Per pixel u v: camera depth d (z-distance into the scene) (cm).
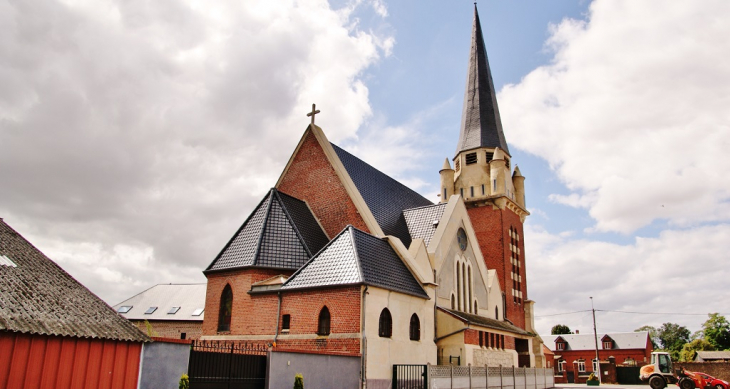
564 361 10875
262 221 3288
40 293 1770
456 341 3250
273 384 2006
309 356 2192
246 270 3005
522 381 3925
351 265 2686
